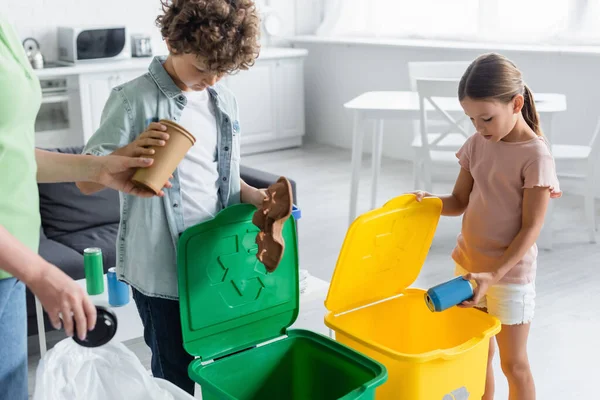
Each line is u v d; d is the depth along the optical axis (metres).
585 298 3.04
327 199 4.59
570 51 4.32
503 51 4.79
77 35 4.87
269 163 5.60
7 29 1.19
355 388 1.54
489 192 1.75
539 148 1.68
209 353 1.59
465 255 1.85
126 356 1.40
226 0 1.42
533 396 1.86
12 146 1.15
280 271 1.66
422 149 3.65
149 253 1.58
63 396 1.32
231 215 1.54
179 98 1.56
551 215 3.59
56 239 2.89
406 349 1.87
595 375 2.43
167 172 1.38
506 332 1.80
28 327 2.49
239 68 1.47
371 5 5.84
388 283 1.80
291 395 1.71
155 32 5.64
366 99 3.96
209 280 1.55
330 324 1.65
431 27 5.44
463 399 1.59
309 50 6.30
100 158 1.38
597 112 4.41
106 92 4.97
